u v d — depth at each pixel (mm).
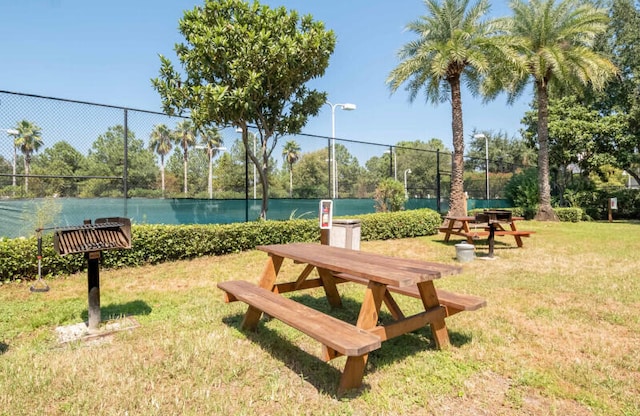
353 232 7430
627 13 19344
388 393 2330
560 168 21812
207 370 2617
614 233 12219
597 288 5004
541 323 3646
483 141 44438
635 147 19922
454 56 11789
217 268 6395
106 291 4891
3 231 6594
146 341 3168
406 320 2760
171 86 8469
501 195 20438
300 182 11523
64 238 3270
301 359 2834
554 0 15414
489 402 2240
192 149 9344
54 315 3854
